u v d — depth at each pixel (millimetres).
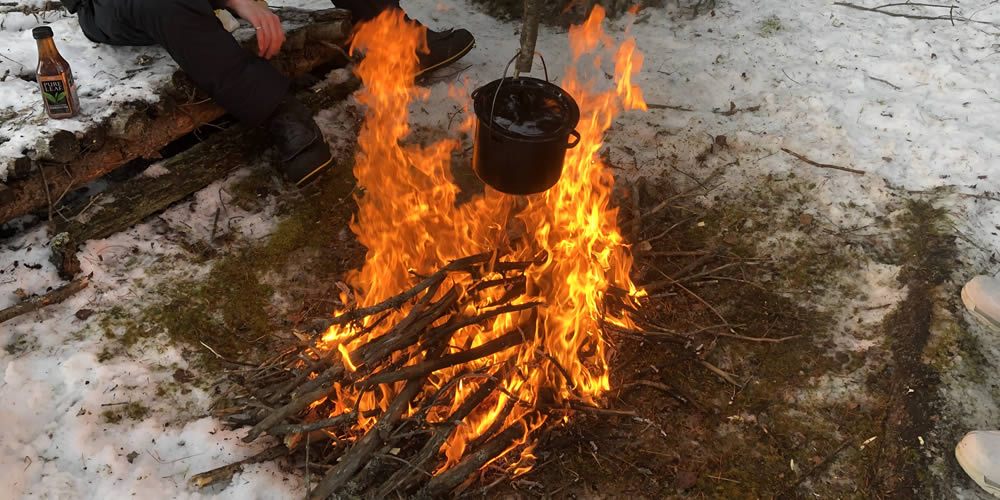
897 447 2459
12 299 2738
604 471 2414
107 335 2680
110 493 2225
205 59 3055
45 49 2764
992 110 3818
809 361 2775
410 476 2258
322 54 3939
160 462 2338
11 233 3006
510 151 2385
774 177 3564
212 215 3250
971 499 2311
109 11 3137
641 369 2738
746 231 3320
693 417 2590
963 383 2607
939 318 2811
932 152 3609
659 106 3949
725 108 3955
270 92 3188
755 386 2697
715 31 4512
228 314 2855
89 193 3250
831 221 3338
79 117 2953
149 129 3188
